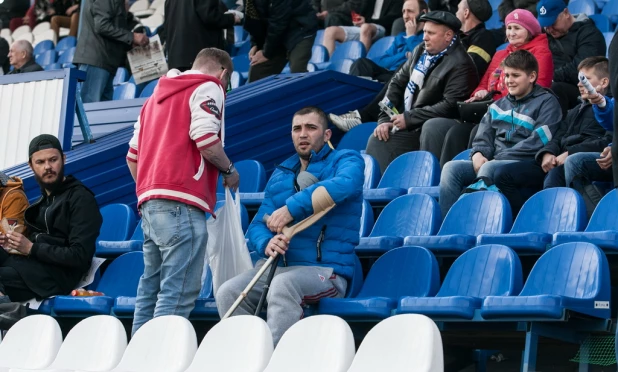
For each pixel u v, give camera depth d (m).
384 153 23.80
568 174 19.25
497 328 15.67
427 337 11.13
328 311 16.41
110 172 23.61
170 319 13.83
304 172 17.20
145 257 17.25
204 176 17.03
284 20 28.36
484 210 19.09
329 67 31.95
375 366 11.52
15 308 18.89
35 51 43.94
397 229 19.94
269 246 16.39
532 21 22.95
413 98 24.02
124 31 29.44
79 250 19.12
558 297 14.86
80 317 19.08
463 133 22.34
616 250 16.94
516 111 20.45
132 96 33.06
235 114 25.45
